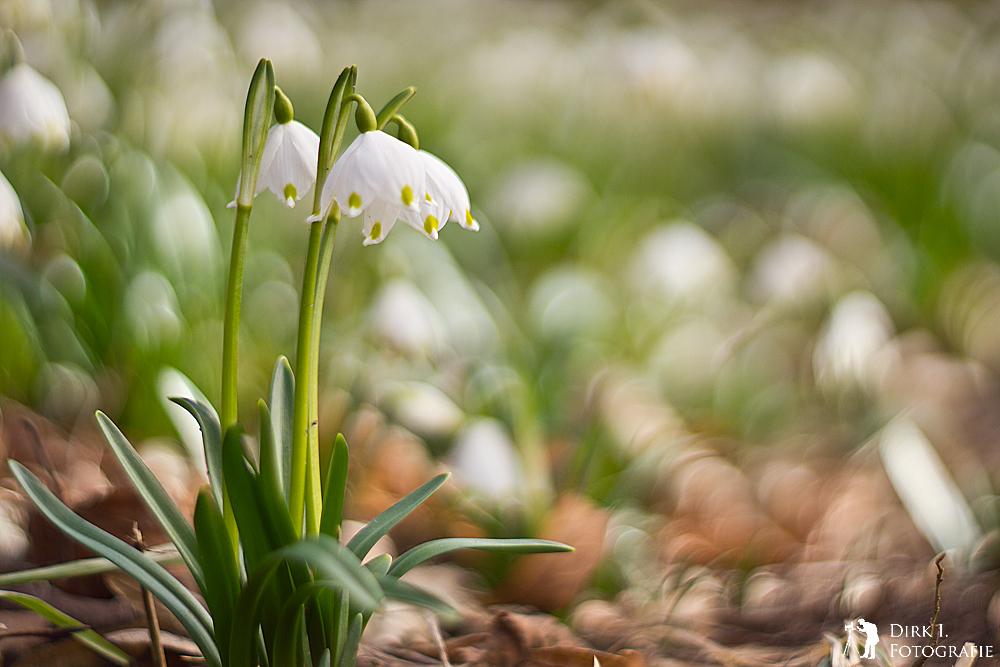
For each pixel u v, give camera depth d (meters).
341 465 0.59
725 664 0.67
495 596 0.72
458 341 1.00
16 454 0.76
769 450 1.08
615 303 1.34
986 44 2.00
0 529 0.68
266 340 1.07
